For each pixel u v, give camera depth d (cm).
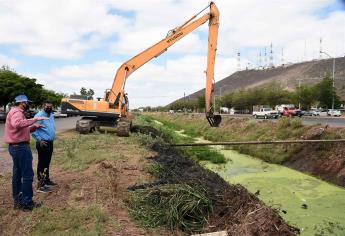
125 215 820
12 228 731
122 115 2511
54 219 764
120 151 1638
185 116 6688
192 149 2455
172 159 1547
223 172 1906
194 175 1253
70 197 913
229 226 778
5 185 1027
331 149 1862
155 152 1708
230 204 889
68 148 1619
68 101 2427
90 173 1166
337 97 7344
